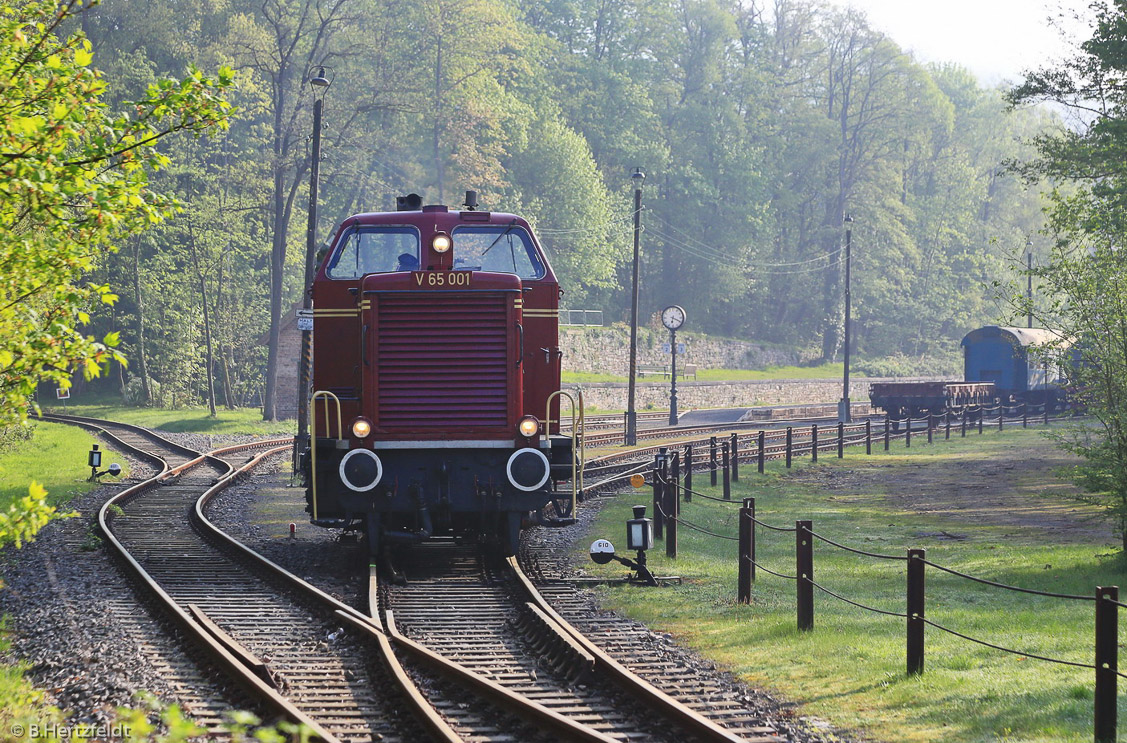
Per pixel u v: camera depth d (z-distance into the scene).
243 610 46.81
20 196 28.95
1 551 62.19
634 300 154.25
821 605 52.22
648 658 39.28
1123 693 35.12
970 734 30.59
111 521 76.50
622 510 85.12
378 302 52.66
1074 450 66.44
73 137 29.62
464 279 52.81
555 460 56.69
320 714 31.58
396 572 55.16
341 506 53.25
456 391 52.66
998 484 112.50
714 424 196.00
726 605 50.62
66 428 184.75
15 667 36.81
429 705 31.75
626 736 29.97
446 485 53.06
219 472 115.88
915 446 159.88
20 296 30.28
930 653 41.03
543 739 29.41
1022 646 41.81
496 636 42.81
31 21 29.84
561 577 56.16
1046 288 68.81
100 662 36.69
